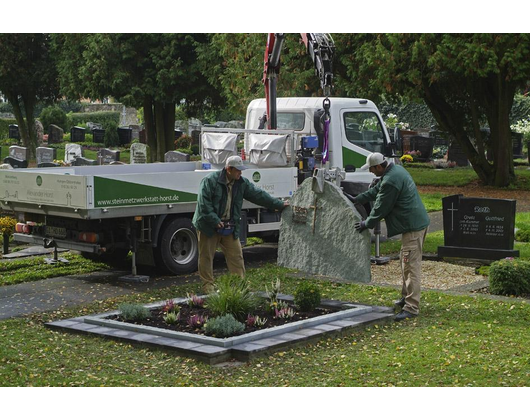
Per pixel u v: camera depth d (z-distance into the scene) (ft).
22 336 27.91
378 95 89.20
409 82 84.48
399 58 79.71
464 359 24.20
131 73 105.09
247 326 27.61
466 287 37.14
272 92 50.42
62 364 24.18
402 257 30.83
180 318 28.84
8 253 47.03
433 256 45.01
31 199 39.37
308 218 33.63
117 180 37.42
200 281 38.93
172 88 105.91
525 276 35.14
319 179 32.91
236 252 33.55
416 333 27.86
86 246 38.42
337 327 27.55
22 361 24.57
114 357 25.02
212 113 122.93
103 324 28.53
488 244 43.32
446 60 76.18
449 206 44.06
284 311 29.25
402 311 30.60
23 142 129.70
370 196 32.91
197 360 24.45
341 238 32.55
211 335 26.30
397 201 30.55
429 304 32.73
